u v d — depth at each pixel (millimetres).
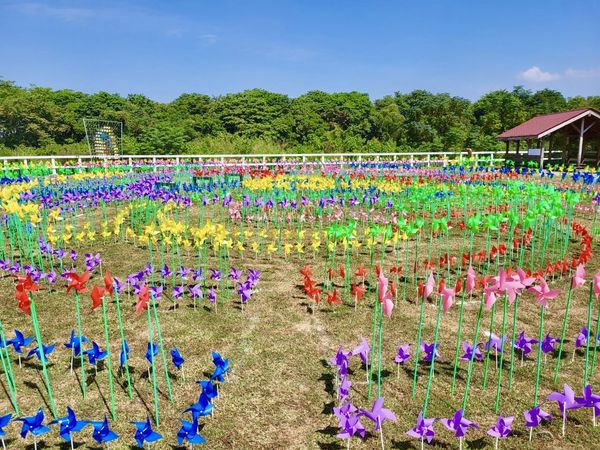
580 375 4836
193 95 77688
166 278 7914
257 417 4137
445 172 23531
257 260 9102
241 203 13594
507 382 4719
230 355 5223
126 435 3885
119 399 4398
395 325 6031
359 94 75438
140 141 50281
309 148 46844
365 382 4703
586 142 31844
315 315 6332
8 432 3922
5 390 4527
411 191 15203
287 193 15156
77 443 3785
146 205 13031
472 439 3830
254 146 43438
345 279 7879
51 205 13141
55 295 7059
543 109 67812
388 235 9234
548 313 6469
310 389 4570
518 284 4176
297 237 11094
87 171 22609
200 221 12031
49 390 4152
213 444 3791
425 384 4668
